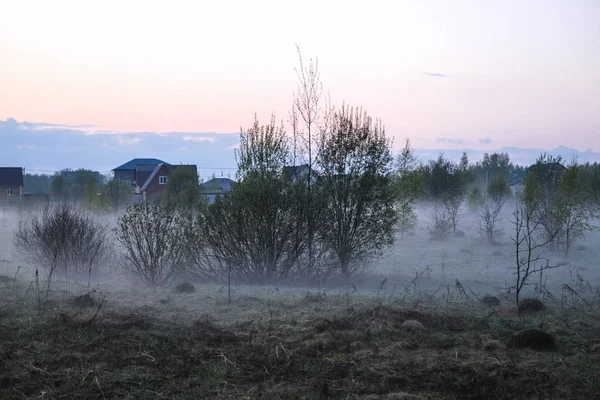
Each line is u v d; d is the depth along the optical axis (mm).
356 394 6020
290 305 10609
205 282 15062
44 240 15461
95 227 17344
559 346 7750
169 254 14625
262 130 15914
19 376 6375
